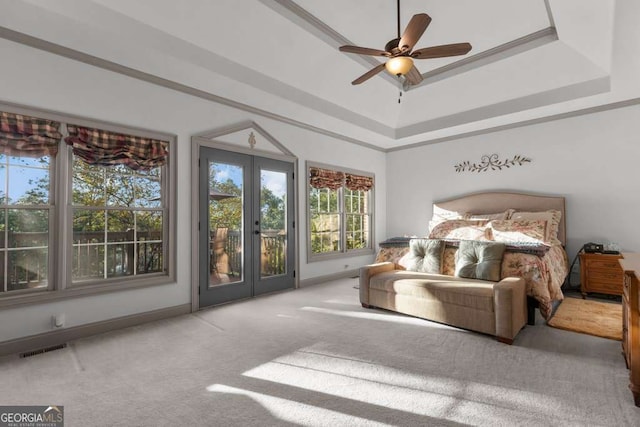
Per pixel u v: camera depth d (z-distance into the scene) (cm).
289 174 491
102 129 311
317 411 180
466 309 300
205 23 302
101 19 253
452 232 448
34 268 281
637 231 415
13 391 201
